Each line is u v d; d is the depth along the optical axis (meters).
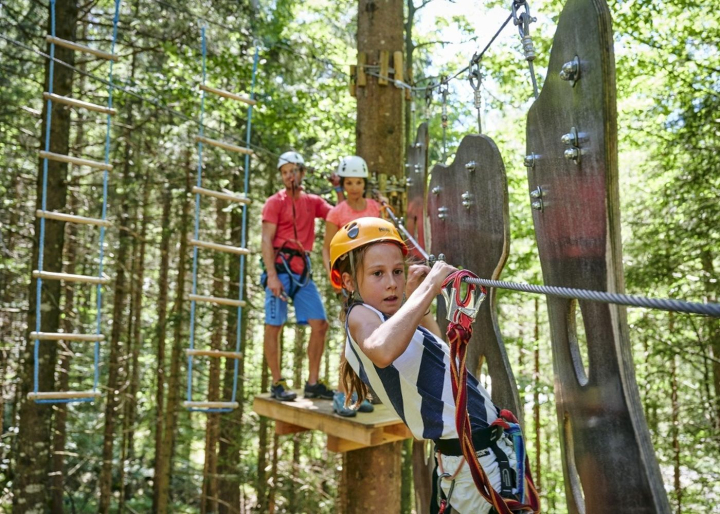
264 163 12.89
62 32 8.98
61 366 14.10
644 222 9.91
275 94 10.67
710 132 8.58
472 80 3.48
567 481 2.25
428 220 4.44
